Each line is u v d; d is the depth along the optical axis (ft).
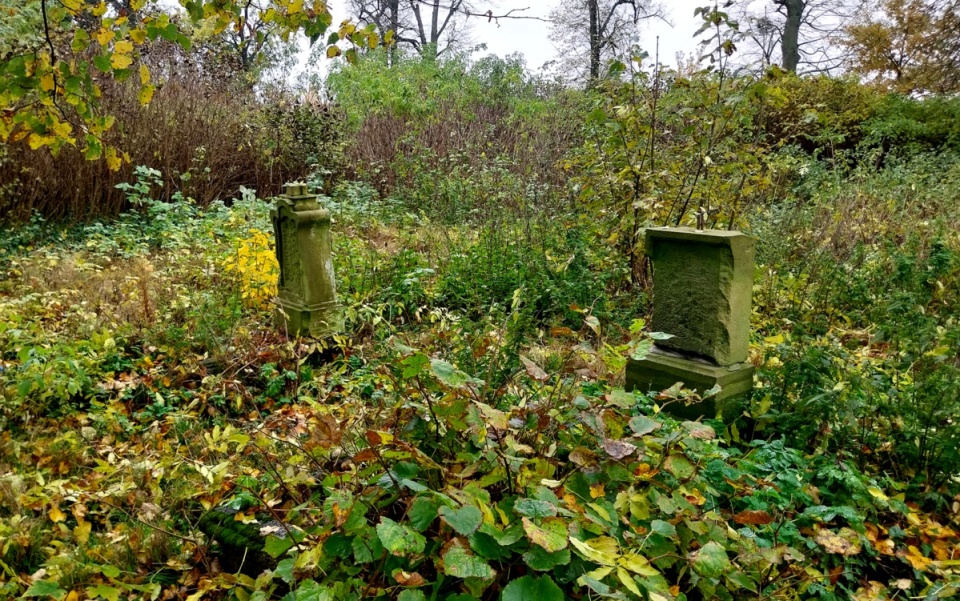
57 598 7.28
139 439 12.65
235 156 37.76
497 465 7.73
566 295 19.45
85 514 10.39
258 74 41.09
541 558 6.33
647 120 21.29
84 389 13.98
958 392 10.95
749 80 19.86
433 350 11.47
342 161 41.09
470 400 7.97
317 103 41.42
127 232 28.09
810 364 12.12
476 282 21.09
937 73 63.00
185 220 29.73
